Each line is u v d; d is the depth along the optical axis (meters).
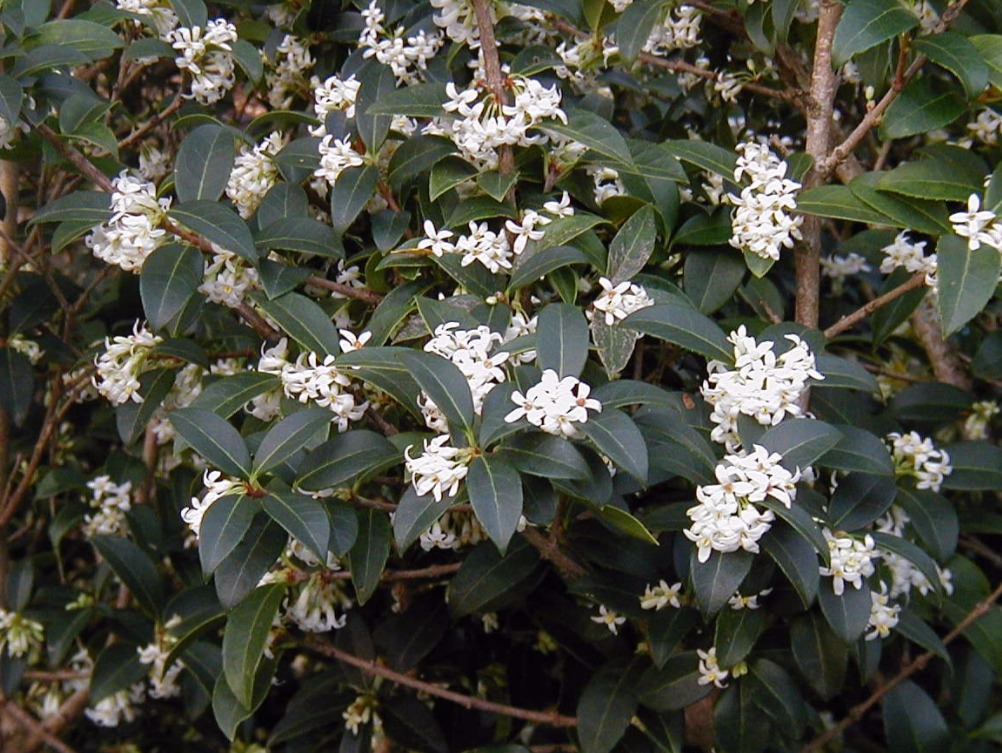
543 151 0.48
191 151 0.48
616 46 0.55
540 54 0.50
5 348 0.62
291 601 0.52
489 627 0.59
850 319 0.49
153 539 0.67
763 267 0.47
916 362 0.79
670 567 0.49
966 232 0.42
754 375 0.40
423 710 0.57
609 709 0.49
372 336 0.45
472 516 0.48
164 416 0.58
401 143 0.51
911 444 0.51
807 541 0.39
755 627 0.44
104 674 0.62
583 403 0.36
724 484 0.37
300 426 0.40
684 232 0.49
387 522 0.44
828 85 0.52
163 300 0.43
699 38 0.61
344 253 0.48
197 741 0.79
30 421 0.73
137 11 0.55
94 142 0.49
